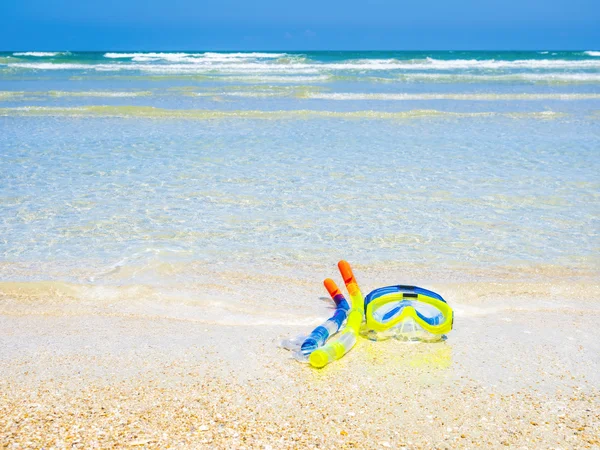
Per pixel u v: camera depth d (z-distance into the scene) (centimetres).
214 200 879
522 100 2173
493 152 1230
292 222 788
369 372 431
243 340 480
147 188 936
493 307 558
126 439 337
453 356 458
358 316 492
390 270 638
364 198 898
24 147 1229
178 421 358
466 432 356
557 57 5809
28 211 810
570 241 729
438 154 1212
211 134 1416
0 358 441
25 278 600
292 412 373
